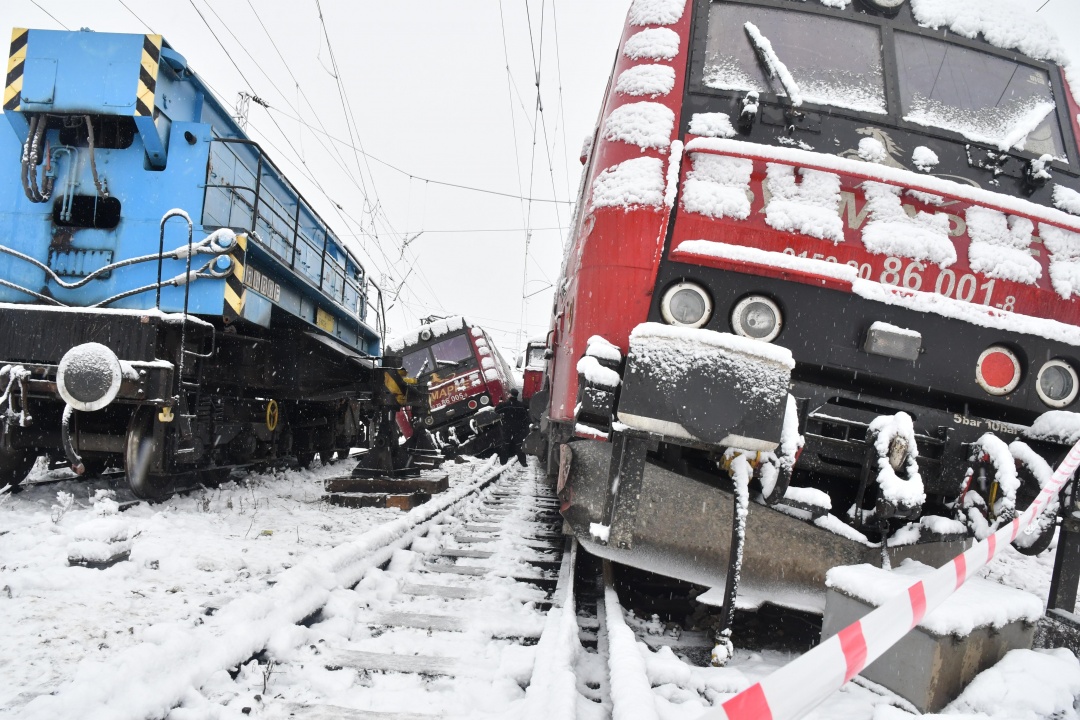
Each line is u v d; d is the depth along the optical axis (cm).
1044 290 328
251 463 811
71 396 511
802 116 346
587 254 332
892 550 314
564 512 347
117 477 695
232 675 256
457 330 1559
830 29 375
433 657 289
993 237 331
